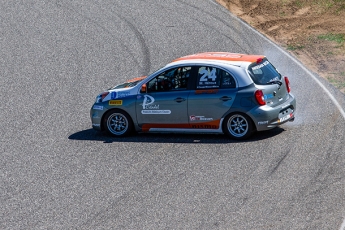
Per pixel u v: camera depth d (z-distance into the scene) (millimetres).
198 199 32969
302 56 62875
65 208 32969
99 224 30844
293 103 43844
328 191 32781
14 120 49781
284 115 42750
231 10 77625
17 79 60375
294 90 52625
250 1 80875
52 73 61500
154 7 78750
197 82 42500
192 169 37281
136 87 44156
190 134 44375
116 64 62812
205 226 29844
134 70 60906
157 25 72625
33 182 36938
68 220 31516
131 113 44156
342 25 72188
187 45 66312
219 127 42312
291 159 37656
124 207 32625
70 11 78500
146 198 33562
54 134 46094
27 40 70688
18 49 68375
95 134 45781
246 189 33812
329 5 78875
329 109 47125
